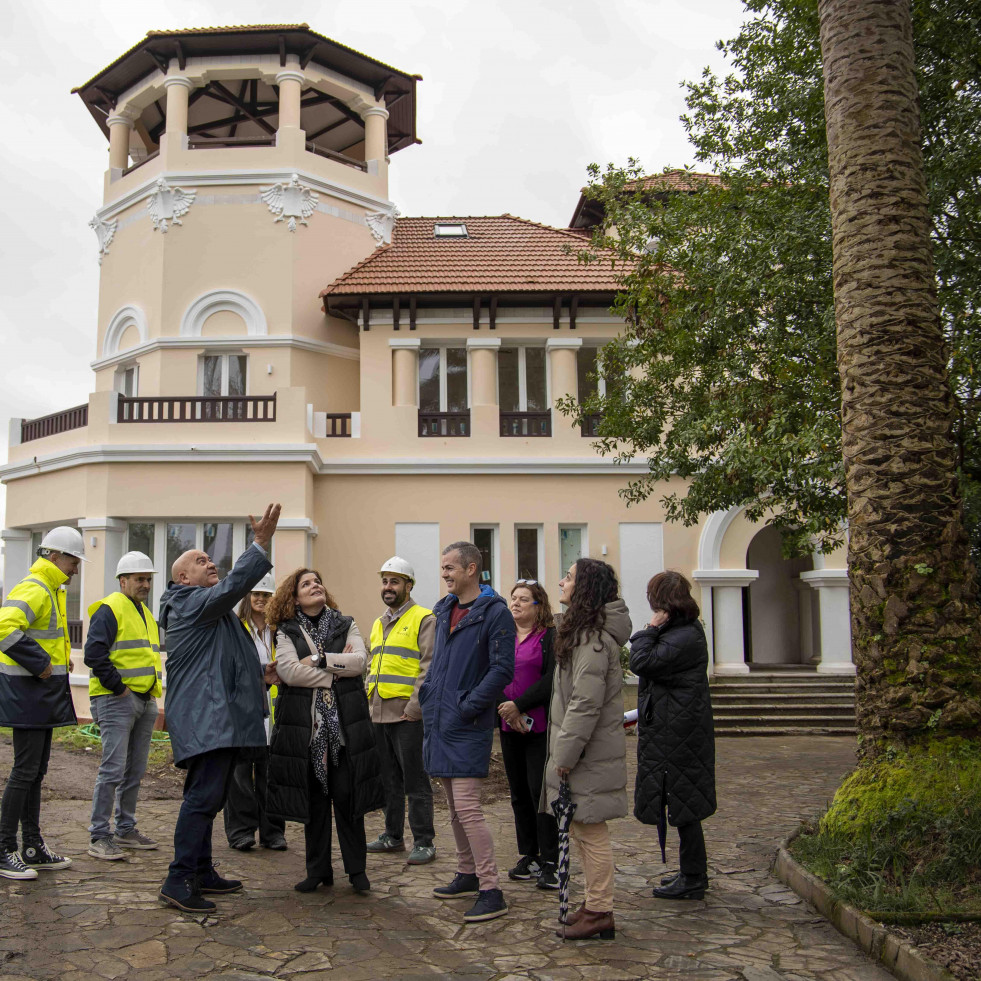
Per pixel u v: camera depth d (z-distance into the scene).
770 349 10.74
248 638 6.05
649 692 6.27
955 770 6.07
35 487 17.45
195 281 18.44
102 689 6.82
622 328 18.11
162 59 18.88
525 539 17.75
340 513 17.33
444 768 5.74
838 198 7.12
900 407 6.61
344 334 19.08
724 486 11.31
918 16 9.08
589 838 5.34
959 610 6.38
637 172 12.66
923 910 5.30
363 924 5.49
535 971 4.80
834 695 16.38
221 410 16.25
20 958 4.78
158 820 8.14
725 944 5.23
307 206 18.72
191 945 5.05
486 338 18.06
